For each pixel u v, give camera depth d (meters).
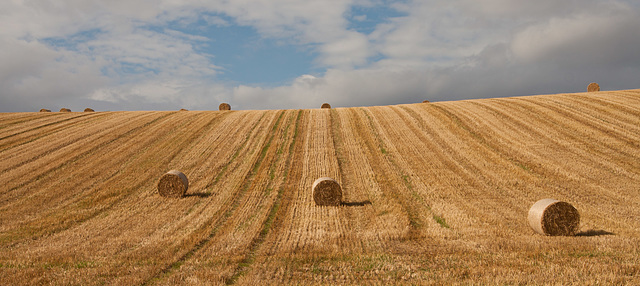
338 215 16.41
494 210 16.69
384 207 17.34
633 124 29.22
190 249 12.10
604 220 14.94
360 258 10.98
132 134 32.53
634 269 9.30
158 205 18.44
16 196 19.95
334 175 22.92
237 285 9.18
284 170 24.08
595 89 43.09
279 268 10.30
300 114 39.00
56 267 10.70
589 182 20.70
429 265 10.30
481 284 8.71
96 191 20.81
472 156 25.78
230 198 19.19
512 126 31.27
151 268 10.32
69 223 15.91
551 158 24.56
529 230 14.05
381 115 37.12
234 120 37.09
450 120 33.97
